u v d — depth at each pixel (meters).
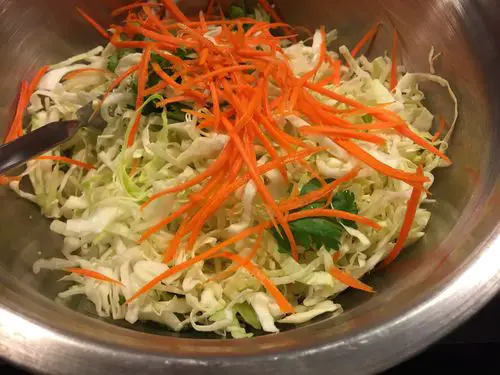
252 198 0.21
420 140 0.23
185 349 0.15
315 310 0.20
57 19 0.27
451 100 0.24
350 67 0.28
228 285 0.21
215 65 0.23
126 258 0.21
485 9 0.22
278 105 0.22
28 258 0.22
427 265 0.19
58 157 0.24
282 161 0.21
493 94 0.21
